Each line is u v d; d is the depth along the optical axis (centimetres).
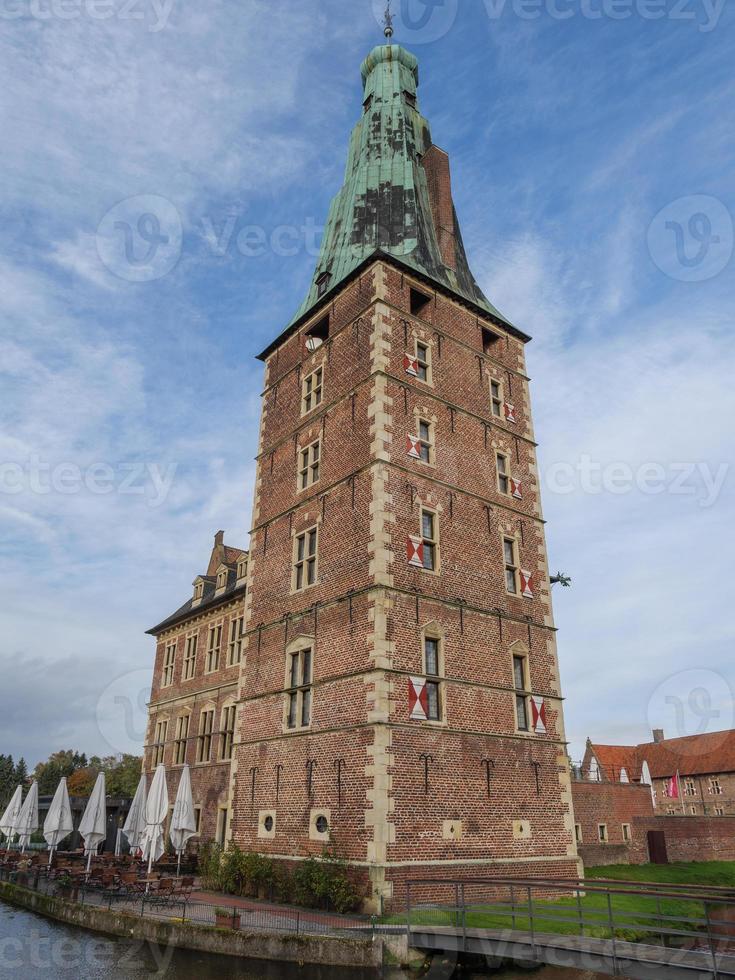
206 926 1501
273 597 2386
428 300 2591
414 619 1980
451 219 2973
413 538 2092
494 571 2300
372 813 1719
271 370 2903
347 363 2420
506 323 2786
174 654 3750
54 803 2531
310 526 2316
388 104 3175
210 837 2927
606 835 3222
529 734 2152
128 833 2406
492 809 1950
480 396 2564
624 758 7019
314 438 2456
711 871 3023
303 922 1528
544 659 2328
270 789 2102
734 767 6188
